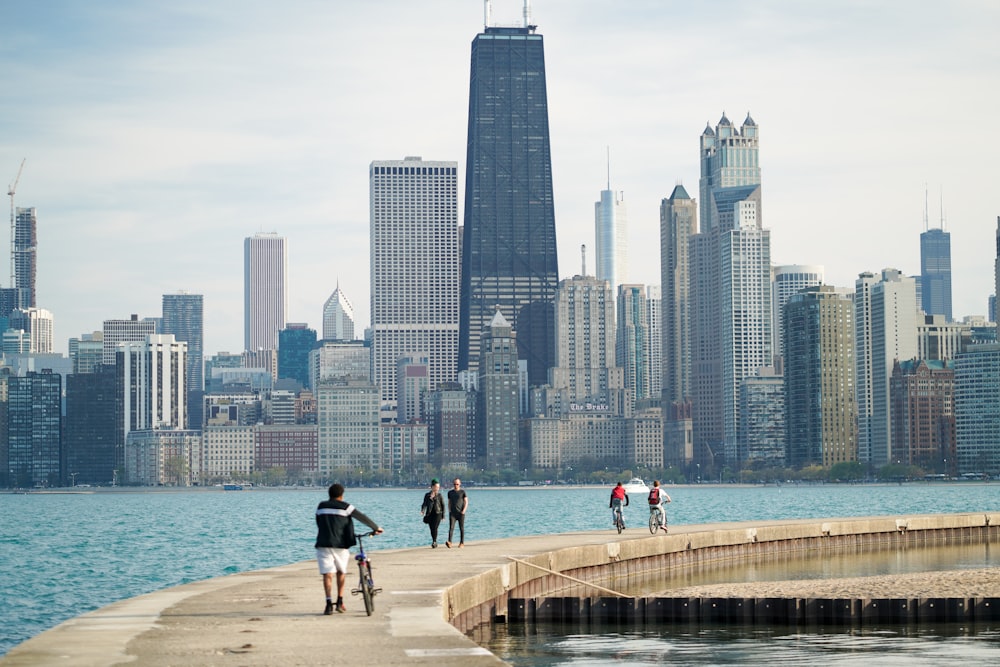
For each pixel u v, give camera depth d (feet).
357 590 135.44
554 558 229.86
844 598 203.31
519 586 214.90
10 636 291.79
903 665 160.66
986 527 409.90
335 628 122.21
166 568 474.49
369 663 103.30
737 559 324.80
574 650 173.99
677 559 297.74
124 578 433.89
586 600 203.51
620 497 310.65
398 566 196.65
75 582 419.74
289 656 106.63
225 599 146.51
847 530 366.43
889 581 259.39
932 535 395.14
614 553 260.83
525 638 185.47
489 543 265.13
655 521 308.81
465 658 105.50
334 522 132.16
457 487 248.11
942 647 176.04
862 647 176.24
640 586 258.16
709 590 245.65
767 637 186.39
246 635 118.01
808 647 176.45
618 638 185.57
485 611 196.13
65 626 124.16
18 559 533.96
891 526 381.60
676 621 203.62
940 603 204.13
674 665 161.38
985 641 181.78
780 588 247.50
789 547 347.56
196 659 105.50
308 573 182.19
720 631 192.54
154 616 131.54
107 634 119.24
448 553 230.89
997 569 284.82
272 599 146.61
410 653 107.86
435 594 152.35
